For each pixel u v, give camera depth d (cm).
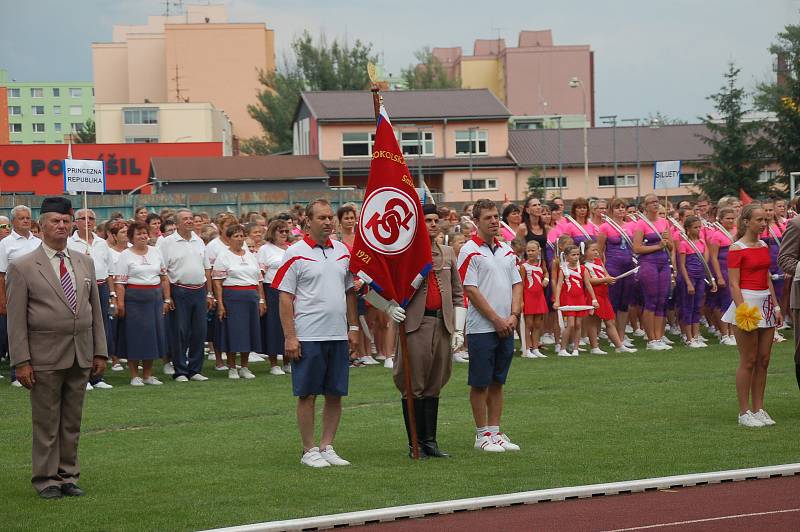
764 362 1252
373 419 1343
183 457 1128
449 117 7362
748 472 992
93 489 991
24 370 968
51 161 7194
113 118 10912
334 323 1082
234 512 891
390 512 871
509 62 13525
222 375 1852
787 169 5838
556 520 854
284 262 1085
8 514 902
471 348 1138
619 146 7819
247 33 13750
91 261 1026
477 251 1135
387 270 1102
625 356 1938
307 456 1081
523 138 7794
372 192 1111
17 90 17488
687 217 2116
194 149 7519
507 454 1112
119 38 15538
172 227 1961
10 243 1662
